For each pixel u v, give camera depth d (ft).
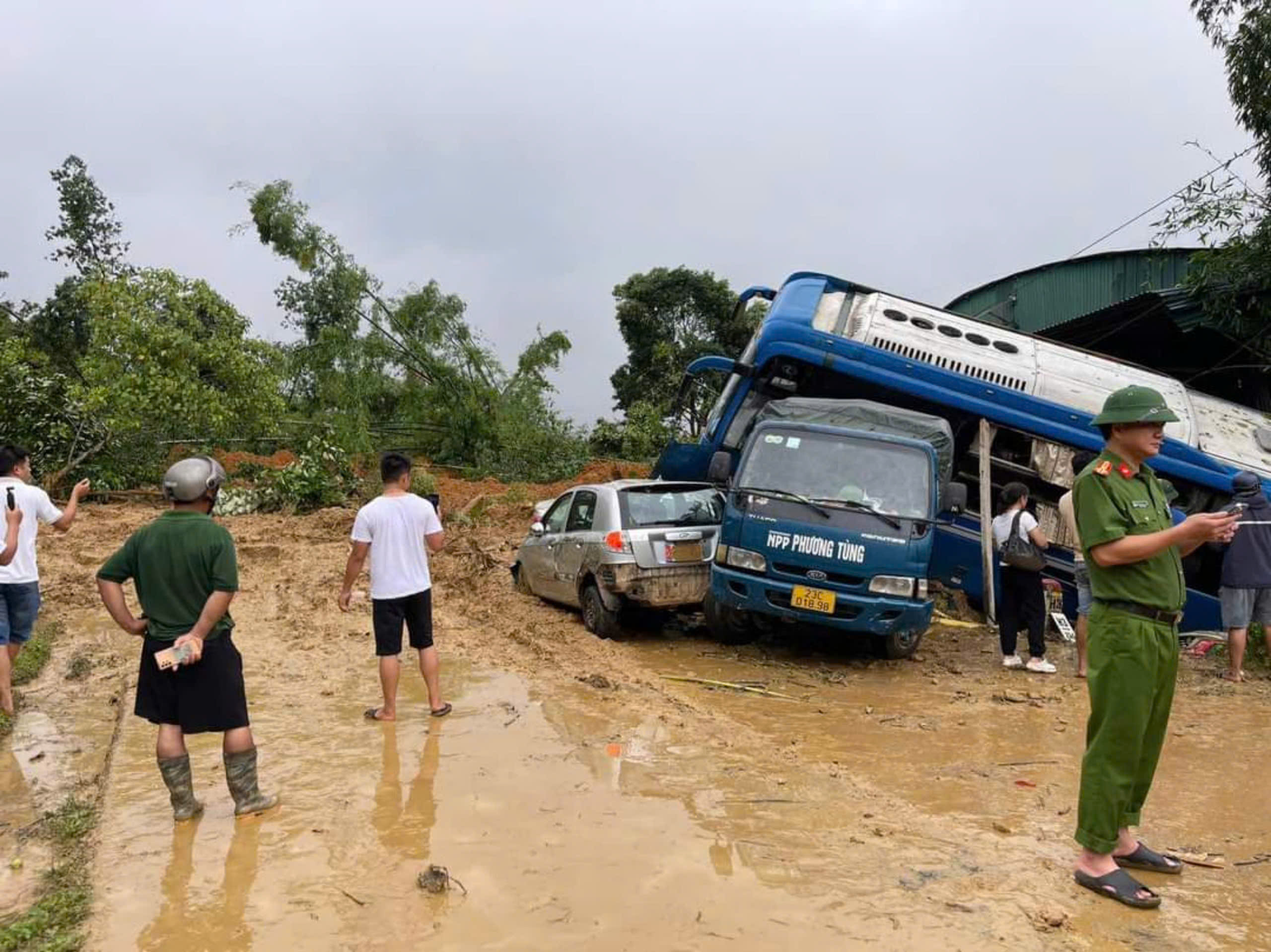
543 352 93.56
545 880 13.14
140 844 14.52
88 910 12.46
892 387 35.76
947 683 26.35
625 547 29.73
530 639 29.40
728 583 27.78
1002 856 14.33
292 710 21.86
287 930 11.87
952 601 36.19
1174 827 16.03
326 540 51.01
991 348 37.70
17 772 18.20
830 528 26.81
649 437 105.09
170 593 15.10
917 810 16.38
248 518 59.26
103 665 26.25
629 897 12.62
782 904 12.46
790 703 23.79
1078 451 35.29
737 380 38.29
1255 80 38.22
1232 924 12.39
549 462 93.04
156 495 66.39
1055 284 60.03
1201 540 12.28
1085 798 13.20
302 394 87.51
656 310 127.65
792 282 40.68
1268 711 23.81
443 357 89.97
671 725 20.84
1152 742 13.53
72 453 63.31
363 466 81.82
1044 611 27.99
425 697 22.98
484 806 15.92
